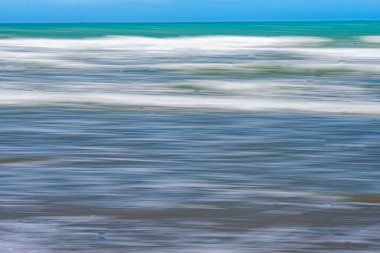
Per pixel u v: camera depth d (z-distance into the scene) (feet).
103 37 147.13
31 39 142.00
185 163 28.94
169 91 55.83
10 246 17.75
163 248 17.69
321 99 50.80
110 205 21.97
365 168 28.14
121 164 28.63
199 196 23.24
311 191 24.08
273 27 301.22
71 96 52.01
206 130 37.58
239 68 76.64
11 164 28.60
